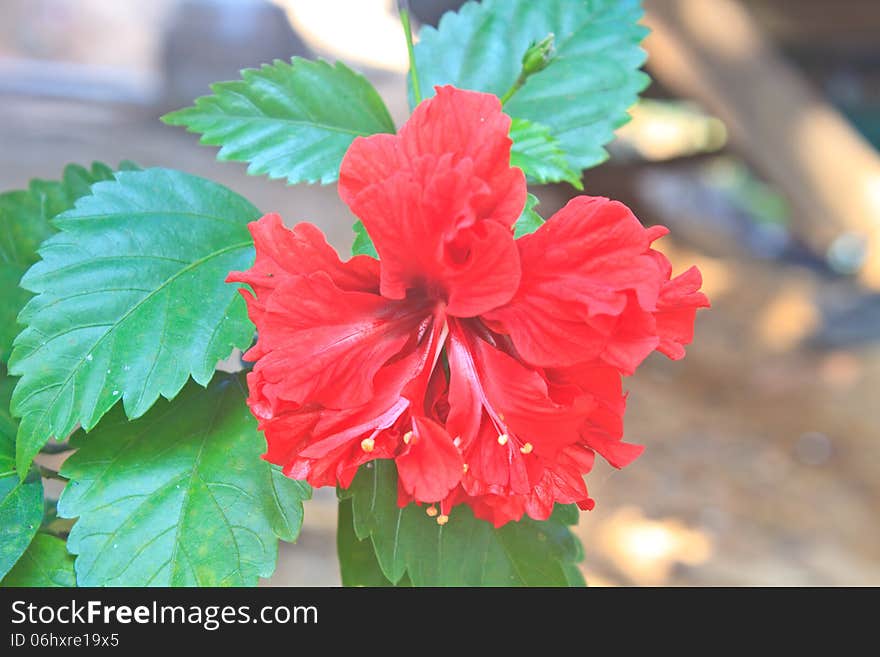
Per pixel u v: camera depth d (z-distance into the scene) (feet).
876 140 7.33
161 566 1.73
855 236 5.90
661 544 4.74
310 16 12.26
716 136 6.82
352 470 1.65
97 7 11.19
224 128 1.88
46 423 1.72
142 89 9.88
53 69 10.40
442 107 1.62
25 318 1.75
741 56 5.32
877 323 6.68
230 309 1.79
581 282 1.61
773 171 5.62
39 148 7.79
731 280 7.71
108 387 1.74
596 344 1.61
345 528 1.90
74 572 1.75
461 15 2.03
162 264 1.80
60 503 1.75
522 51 2.02
